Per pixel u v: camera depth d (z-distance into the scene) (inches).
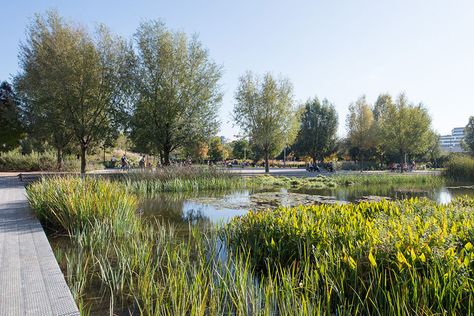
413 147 1250.0
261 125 1008.9
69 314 117.3
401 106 1250.0
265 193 565.9
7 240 219.0
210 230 281.7
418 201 252.8
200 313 114.5
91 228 257.0
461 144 1985.7
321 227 179.2
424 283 120.4
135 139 831.1
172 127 825.5
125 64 829.2
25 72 839.7
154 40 826.2
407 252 131.6
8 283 144.9
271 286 135.6
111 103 820.6
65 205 274.5
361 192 617.0
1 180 697.6
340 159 1913.1
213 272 170.6
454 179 831.7
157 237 253.6
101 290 160.4
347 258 143.3
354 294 135.7
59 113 777.6
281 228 195.3
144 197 525.3
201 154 1553.9
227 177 692.1
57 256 205.0
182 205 439.8
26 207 353.1
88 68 775.1
